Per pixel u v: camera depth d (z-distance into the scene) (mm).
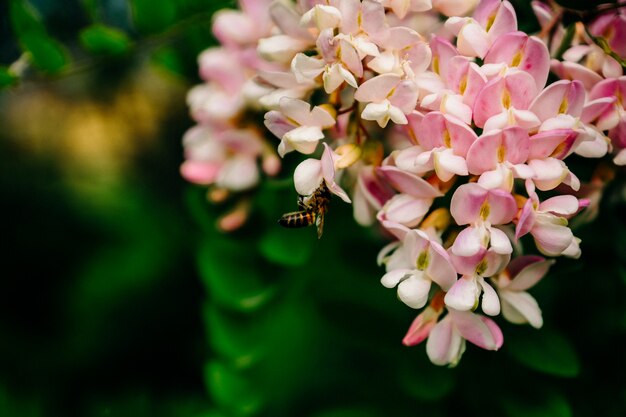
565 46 376
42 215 723
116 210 717
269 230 430
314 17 347
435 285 366
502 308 369
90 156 771
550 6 383
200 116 437
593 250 419
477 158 339
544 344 388
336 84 352
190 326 663
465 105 343
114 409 593
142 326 657
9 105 754
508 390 400
